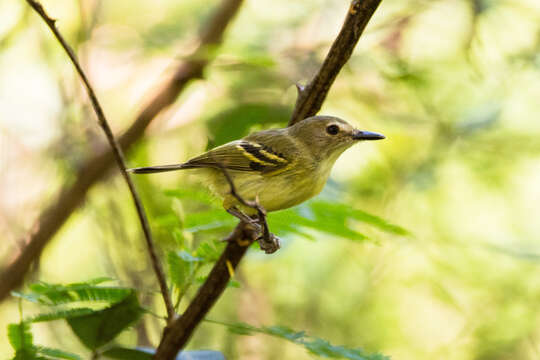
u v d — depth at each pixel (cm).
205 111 1165
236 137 1046
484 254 1165
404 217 1206
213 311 1139
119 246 943
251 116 1055
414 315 1233
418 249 1141
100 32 1180
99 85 1216
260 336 1116
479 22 1188
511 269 1199
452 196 1246
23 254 950
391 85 1263
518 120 1256
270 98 1118
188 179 1105
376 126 1252
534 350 1173
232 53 928
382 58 1233
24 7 1095
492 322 1192
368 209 1195
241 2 1071
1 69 1137
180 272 616
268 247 664
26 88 1149
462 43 1234
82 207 1004
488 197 1251
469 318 1200
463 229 1235
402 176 1216
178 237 638
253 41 1259
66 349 978
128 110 1244
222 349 1105
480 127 1169
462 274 1163
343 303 1200
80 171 975
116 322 609
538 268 1190
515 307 1191
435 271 1150
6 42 1095
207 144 1027
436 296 1149
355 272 1205
